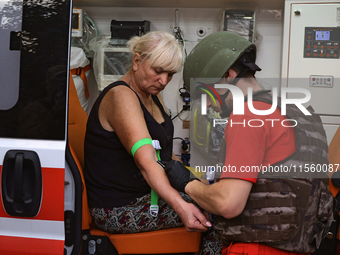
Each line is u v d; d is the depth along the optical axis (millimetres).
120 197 1376
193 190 1104
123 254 1385
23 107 1144
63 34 1120
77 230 1181
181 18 2594
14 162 1128
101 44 2422
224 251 1152
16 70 1144
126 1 2432
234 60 1075
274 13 2518
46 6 1123
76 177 1156
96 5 2568
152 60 1290
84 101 2482
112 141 1353
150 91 1392
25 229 1174
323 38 2250
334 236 1345
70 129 1710
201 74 1137
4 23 1137
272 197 1001
